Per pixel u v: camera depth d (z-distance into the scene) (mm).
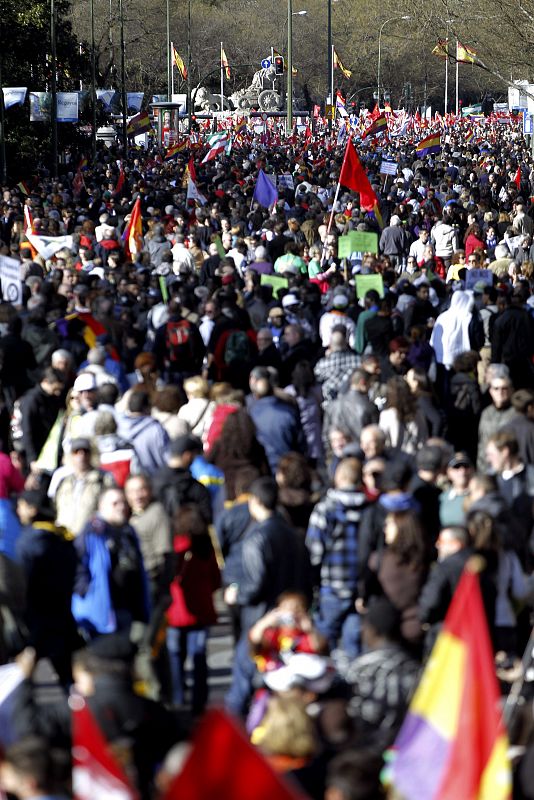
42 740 17297
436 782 16297
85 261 73938
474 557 25641
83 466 31344
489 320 59312
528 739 21234
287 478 32062
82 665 21516
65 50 191625
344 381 44094
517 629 29844
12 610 27453
